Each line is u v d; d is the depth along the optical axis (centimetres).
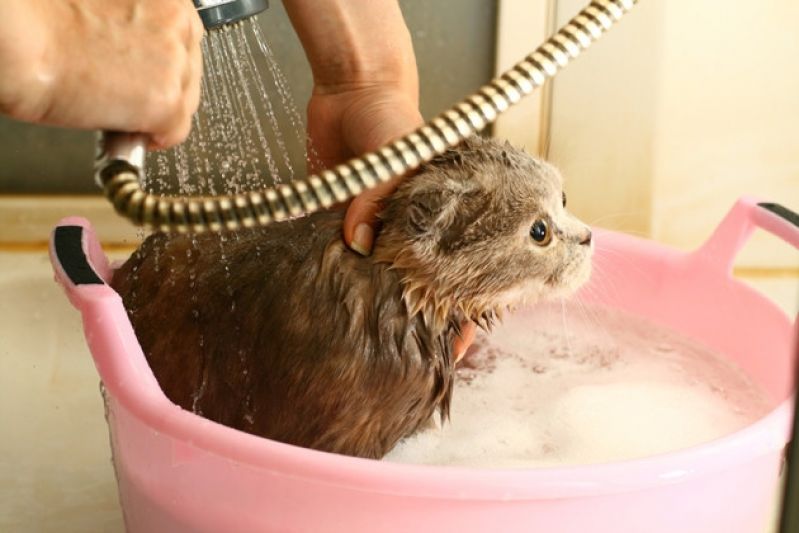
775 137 198
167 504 98
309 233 115
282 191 75
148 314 118
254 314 112
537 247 117
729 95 195
